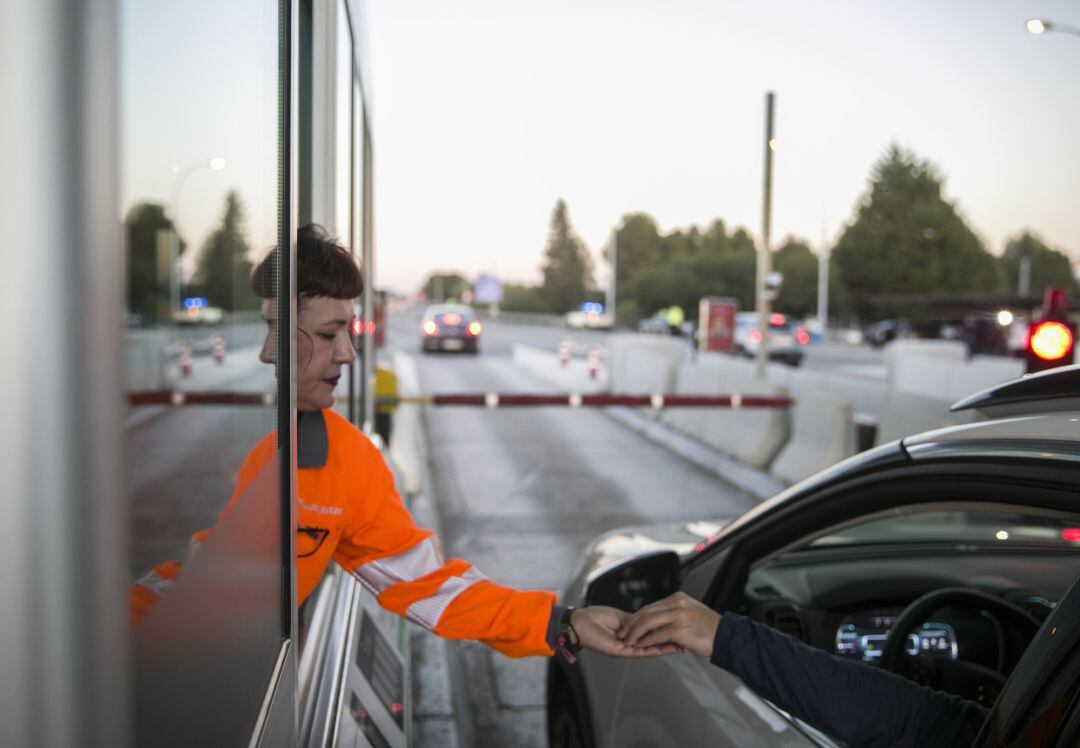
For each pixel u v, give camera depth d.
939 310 39.66
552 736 2.99
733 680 1.87
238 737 0.81
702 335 23.44
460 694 4.21
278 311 1.16
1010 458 1.40
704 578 2.29
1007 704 1.22
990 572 2.49
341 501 1.60
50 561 0.43
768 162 12.34
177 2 0.62
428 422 13.21
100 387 0.45
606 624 1.62
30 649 0.43
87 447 0.44
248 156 0.92
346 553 1.68
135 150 0.51
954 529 4.93
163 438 0.57
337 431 1.63
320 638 2.02
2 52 0.42
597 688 2.49
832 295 74.94
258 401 0.98
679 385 12.10
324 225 2.21
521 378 22.16
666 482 9.08
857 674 1.48
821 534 2.01
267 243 1.06
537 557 6.41
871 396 13.77
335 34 2.39
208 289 0.71
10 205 0.42
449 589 1.64
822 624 2.38
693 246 106.69
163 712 0.56
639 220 106.38
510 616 1.61
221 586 0.74
